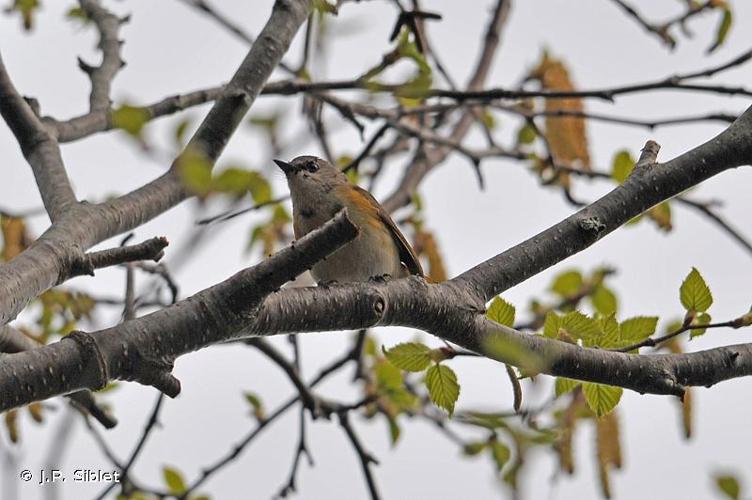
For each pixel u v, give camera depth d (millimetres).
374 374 14062
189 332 6934
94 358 6641
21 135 9641
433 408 14102
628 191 8312
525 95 12000
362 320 7676
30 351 6570
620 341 8602
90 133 10523
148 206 9258
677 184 8289
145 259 7914
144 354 6816
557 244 8219
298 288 7617
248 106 9688
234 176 6027
